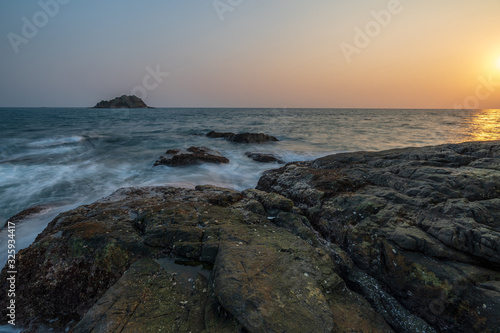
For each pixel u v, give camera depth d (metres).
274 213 6.52
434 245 4.54
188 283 4.03
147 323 3.24
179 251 4.70
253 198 7.40
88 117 64.44
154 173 13.69
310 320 3.16
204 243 4.81
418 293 4.18
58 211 8.88
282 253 4.55
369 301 4.38
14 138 23.91
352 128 38.16
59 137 24.91
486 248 4.28
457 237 4.55
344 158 10.10
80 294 4.47
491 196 5.72
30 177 12.59
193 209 6.37
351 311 3.76
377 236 5.14
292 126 42.03
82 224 5.60
